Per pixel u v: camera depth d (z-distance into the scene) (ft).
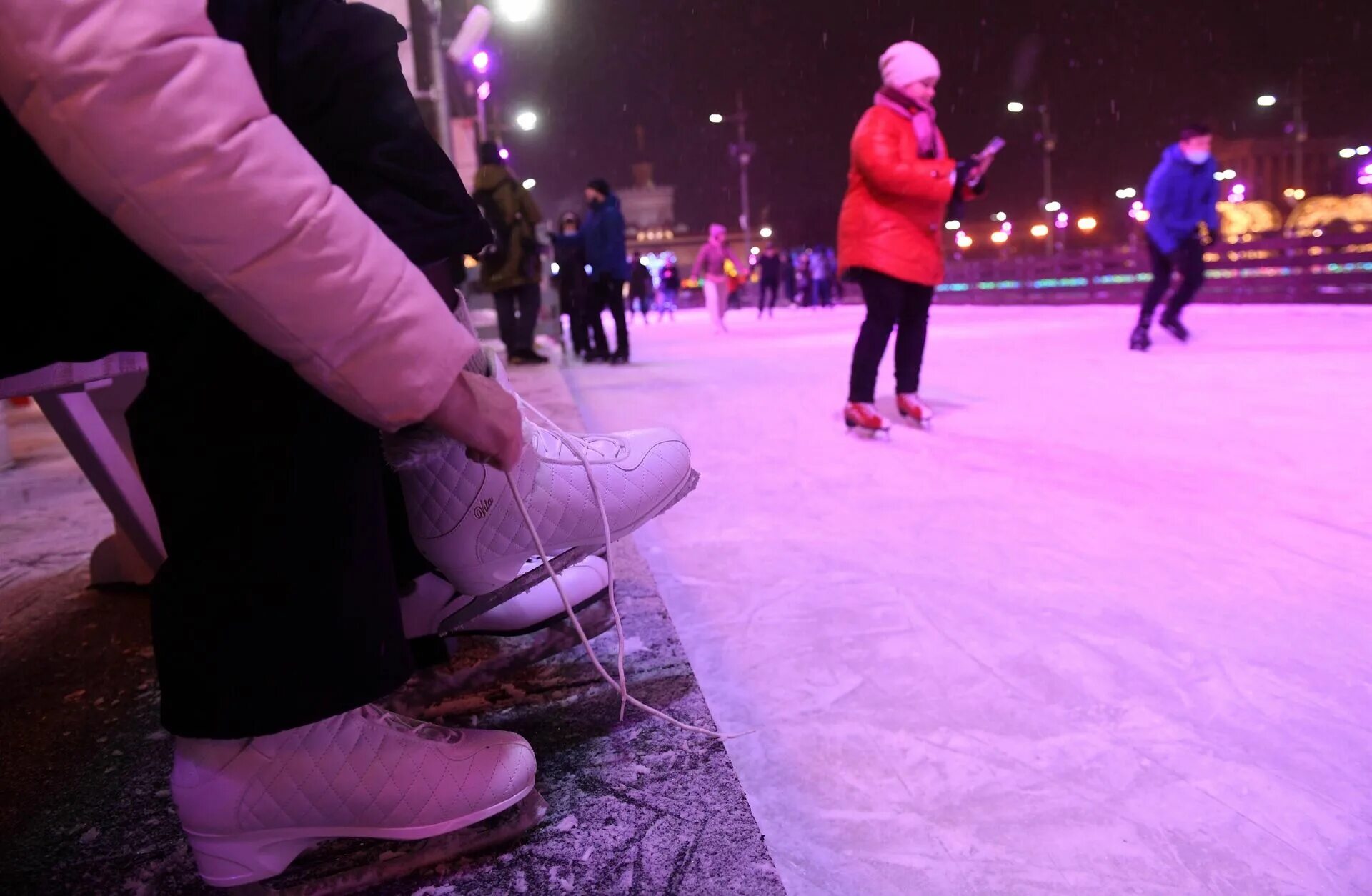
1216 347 22.79
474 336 3.52
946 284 66.80
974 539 8.67
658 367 28.22
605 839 3.51
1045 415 14.82
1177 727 5.22
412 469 3.71
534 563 4.60
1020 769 4.89
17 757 4.46
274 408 2.80
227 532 2.83
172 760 4.36
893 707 5.60
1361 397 14.70
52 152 2.04
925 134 12.81
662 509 4.51
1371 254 32.78
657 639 5.30
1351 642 6.14
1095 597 7.10
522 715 4.49
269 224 2.16
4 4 1.87
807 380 22.11
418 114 3.00
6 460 13.20
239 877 3.13
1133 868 4.11
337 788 3.13
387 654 3.12
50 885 3.45
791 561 8.37
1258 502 9.32
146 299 2.65
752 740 5.30
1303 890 3.94
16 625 6.24
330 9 2.80
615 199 29.04
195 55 2.05
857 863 4.21
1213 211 22.54
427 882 3.32
